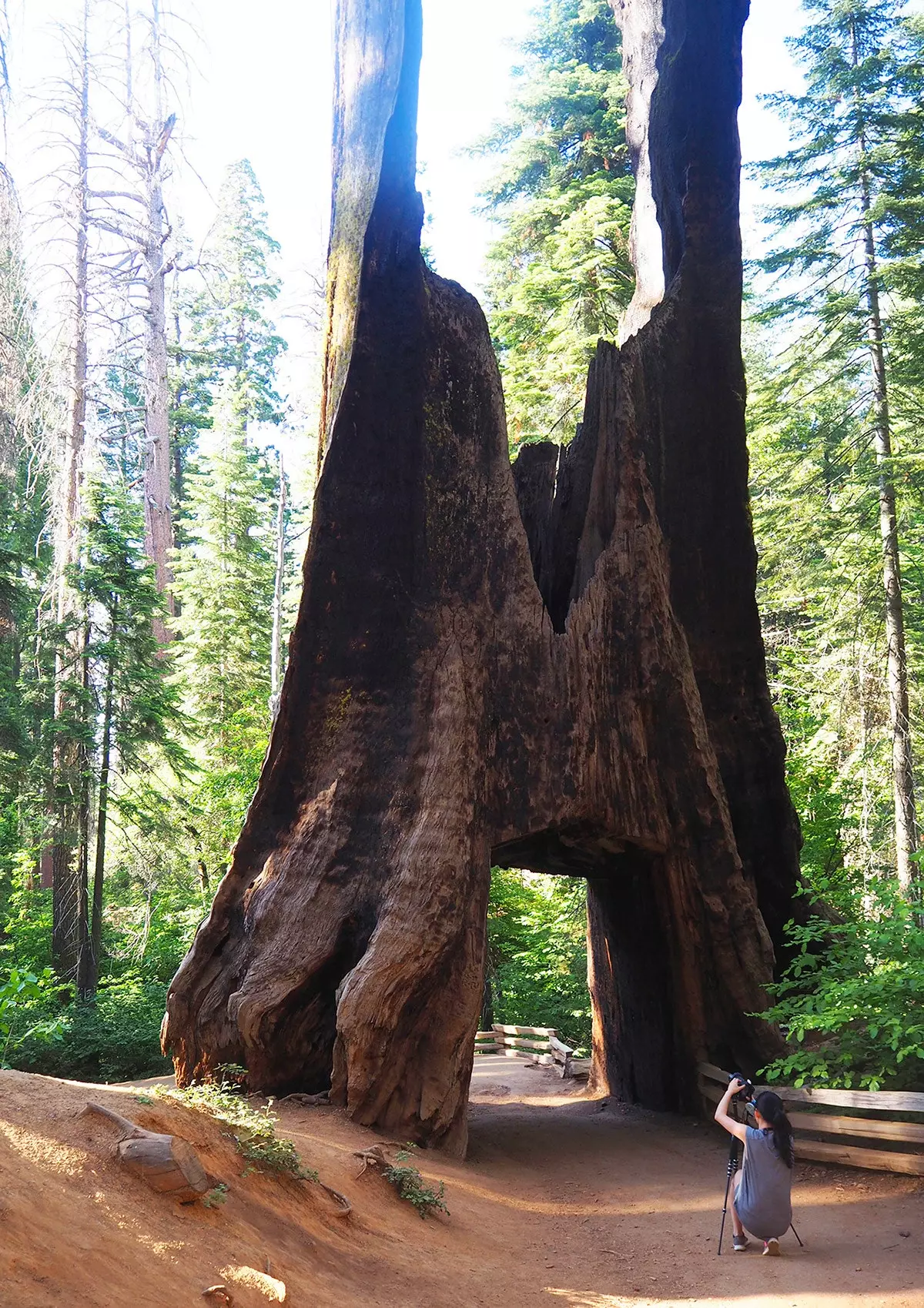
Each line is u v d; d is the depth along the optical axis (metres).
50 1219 4.45
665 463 15.42
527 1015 26.88
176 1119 6.17
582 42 31.92
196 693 37.06
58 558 25.62
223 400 44.00
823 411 27.61
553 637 13.31
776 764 15.21
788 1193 7.25
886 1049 9.87
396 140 12.98
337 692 12.32
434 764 11.90
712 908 13.66
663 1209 9.28
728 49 16.19
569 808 12.85
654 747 13.88
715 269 16.06
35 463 28.70
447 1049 11.12
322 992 11.38
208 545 39.78
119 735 22.44
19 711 24.06
